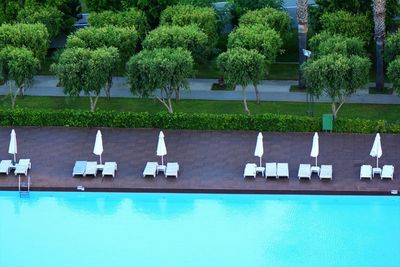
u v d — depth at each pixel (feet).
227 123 241.76
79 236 203.92
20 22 283.79
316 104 258.78
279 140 236.84
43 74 285.84
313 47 260.42
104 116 245.45
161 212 212.23
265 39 255.50
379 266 189.78
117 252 197.77
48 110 248.52
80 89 243.81
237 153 232.12
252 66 241.55
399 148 231.71
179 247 198.90
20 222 209.46
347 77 234.79
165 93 266.98
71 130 245.24
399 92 239.30
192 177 221.87
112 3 293.43
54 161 230.89
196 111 257.14
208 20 274.98
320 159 228.22
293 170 223.92
